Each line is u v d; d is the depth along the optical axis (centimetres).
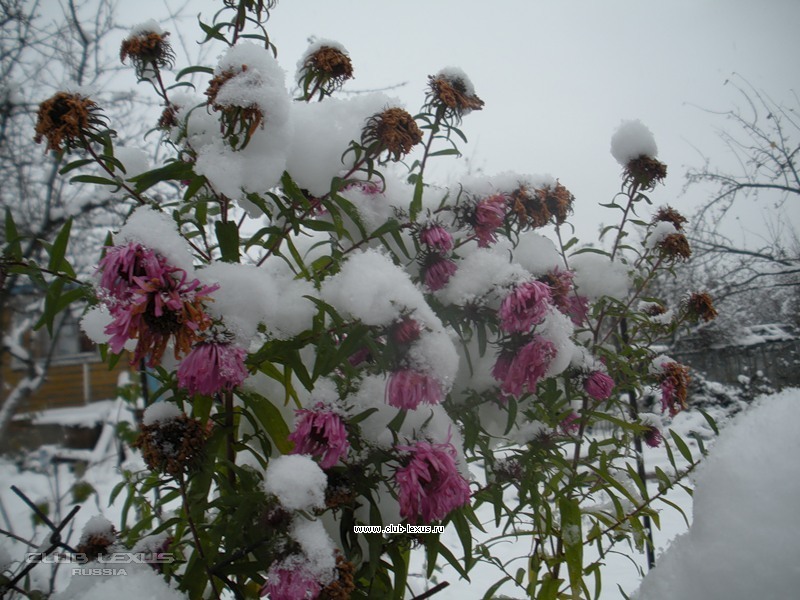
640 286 206
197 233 130
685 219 206
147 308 83
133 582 99
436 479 98
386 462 106
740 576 93
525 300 120
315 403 102
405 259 138
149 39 130
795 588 88
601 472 153
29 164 453
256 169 109
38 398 991
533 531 156
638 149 188
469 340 136
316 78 136
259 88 103
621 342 197
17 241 108
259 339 123
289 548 88
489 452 141
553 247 157
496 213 131
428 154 142
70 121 104
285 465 90
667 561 107
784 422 105
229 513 109
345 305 108
